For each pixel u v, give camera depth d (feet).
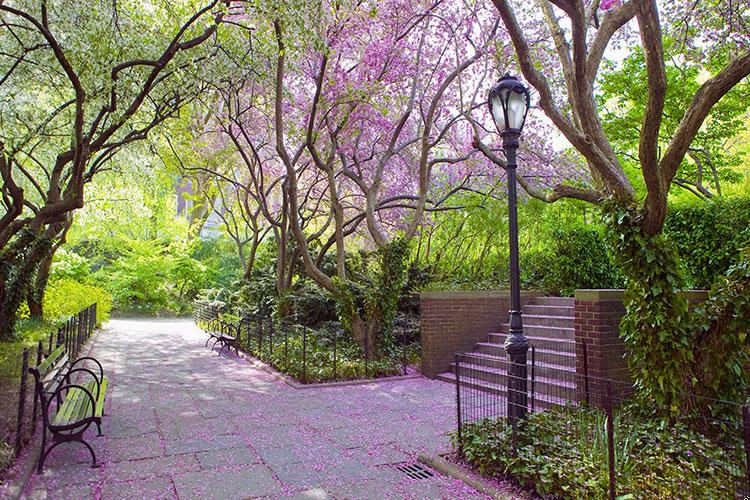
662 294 16.70
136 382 27.37
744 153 51.42
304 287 45.24
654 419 16.40
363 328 33.68
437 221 50.24
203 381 28.27
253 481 13.47
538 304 33.78
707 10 26.48
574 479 11.37
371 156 42.98
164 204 78.84
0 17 29.40
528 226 44.37
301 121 41.14
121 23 28.86
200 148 51.03
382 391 26.00
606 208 17.72
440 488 13.08
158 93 35.73
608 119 47.80
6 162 33.78
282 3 24.02
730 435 15.05
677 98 45.09
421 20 35.63
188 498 12.30
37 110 37.50
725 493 10.63
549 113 17.21
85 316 40.27
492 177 46.01
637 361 17.56
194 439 17.25
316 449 16.29
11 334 33.88
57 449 15.78
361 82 36.52
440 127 45.09
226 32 31.94
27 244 32.35
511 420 13.80
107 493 12.53
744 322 15.84
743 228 30.19
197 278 82.38
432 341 29.94
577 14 15.66
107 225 59.57
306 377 27.68
